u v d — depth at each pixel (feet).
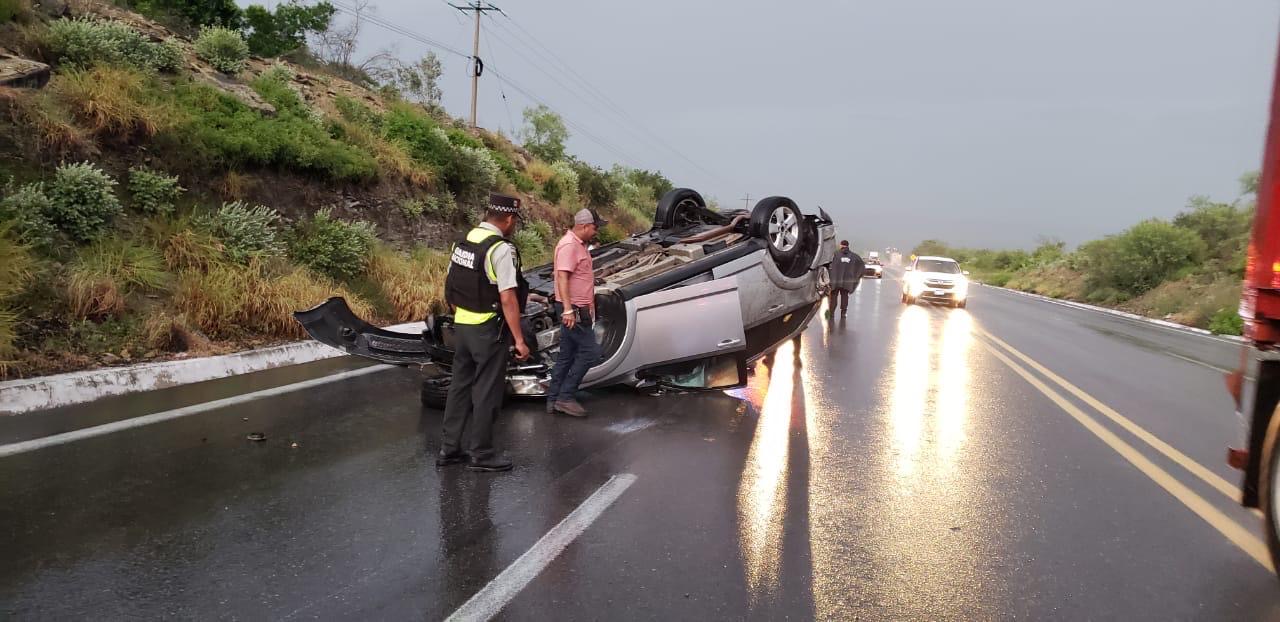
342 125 44.73
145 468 15.31
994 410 24.49
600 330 23.72
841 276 49.11
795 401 24.84
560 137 99.04
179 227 29.45
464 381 16.62
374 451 17.44
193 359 23.82
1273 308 11.82
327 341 20.93
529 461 17.28
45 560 11.17
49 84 29.63
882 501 15.39
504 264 16.06
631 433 20.06
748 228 27.12
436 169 48.78
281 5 66.90
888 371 31.55
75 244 26.20
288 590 10.65
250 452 16.76
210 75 40.88
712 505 14.82
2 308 21.35
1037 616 10.79
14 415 18.29
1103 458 19.16
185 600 10.23
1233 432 22.63
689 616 10.41
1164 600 11.39
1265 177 12.02
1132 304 86.07
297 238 35.01
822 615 10.58
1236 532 14.26
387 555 11.94
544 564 11.87
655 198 116.57
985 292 112.47
